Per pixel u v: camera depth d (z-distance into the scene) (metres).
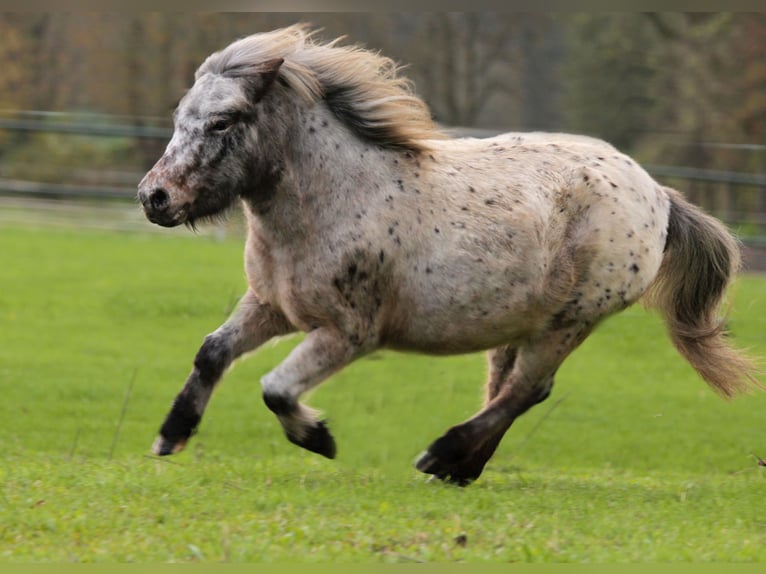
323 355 10.68
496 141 11.76
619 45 49.03
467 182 11.11
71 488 10.16
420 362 21.70
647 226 11.93
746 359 13.02
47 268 29.55
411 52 49.88
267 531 8.60
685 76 44.88
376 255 10.70
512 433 18.23
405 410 18.09
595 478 13.30
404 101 11.05
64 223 36.69
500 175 11.27
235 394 19.89
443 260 10.88
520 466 15.25
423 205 10.86
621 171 11.92
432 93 50.59
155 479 10.59
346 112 10.80
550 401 20.08
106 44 46.47
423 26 50.03
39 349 22.41
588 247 11.55
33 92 47.78
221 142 10.29
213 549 8.02
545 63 54.88
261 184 10.57
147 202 10.15
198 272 29.34
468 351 11.52
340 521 9.06
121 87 45.72
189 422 10.81
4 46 47.19
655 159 46.03
